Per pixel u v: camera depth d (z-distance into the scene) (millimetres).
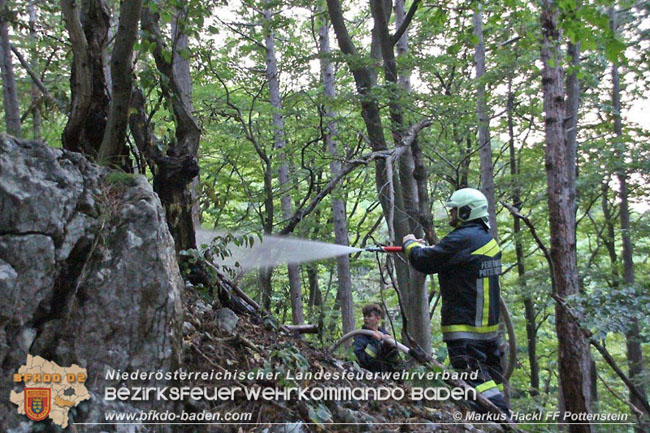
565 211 7094
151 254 2598
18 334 2299
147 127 4051
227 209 11008
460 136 11891
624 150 11953
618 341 14344
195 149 4105
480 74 11750
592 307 5004
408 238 4277
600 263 17141
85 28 3707
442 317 4168
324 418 2883
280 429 2758
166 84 3979
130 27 3162
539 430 4359
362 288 15180
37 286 2336
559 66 7250
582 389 6035
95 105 3697
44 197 2381
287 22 10523
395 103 8562
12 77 6387
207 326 3488
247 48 11859
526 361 17469
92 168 2611
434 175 13984
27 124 8945
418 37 12344
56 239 2395
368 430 2988
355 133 10828
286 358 3109
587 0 4969
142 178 2777
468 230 4098
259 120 11750
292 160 12031
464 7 5988
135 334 2520
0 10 5680
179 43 6973
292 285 10422
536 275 13570
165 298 2596
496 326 4086
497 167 20188
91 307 2451
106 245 2533
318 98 9141
